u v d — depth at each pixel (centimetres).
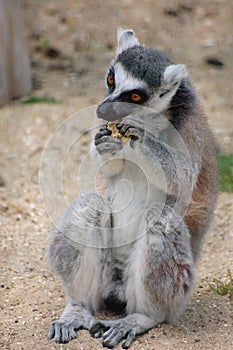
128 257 1102
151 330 1059
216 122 1989
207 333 1056
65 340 1027
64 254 1084
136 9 2700
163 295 1052
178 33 2567
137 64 1133
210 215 1213
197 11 2697
